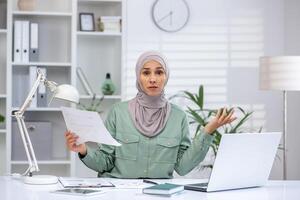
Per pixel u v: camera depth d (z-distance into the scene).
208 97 4.59
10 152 4.06
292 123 4.64
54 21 4.41
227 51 4.61
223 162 2.09
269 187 2.29
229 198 1.99
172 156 2.67
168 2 4.52
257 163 2.23
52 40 4.41
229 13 4.62
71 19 4.20
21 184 2.29
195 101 4.26
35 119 4.37
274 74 3.88
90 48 4.47
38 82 2.47
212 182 2.11
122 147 2.68
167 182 2.40
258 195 2.07
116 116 2.73
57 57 4.42
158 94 2.66
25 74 4.30
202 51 4.58
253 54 4.65
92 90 4.39
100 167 2.65
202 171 4.54
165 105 2.73
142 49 4.49
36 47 4.16
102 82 4.49
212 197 2.00
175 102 4.54
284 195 2.07
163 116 2.71
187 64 4.56
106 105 4.46
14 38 4.13
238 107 4.39
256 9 4.65
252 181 2.25
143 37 4.49
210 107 4.59
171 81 4.54
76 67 4.22
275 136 2.26
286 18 4.65
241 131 4.64
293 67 3.83
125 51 4.45
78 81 4.36
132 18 4.48
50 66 4.30
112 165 2.72
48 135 4.15
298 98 4.58
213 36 4.59
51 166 4.41
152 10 4.50
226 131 4.31
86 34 4.20
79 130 2.31
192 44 4.56
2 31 4.08
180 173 2.67
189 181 2.43
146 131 2.67
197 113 4.52
